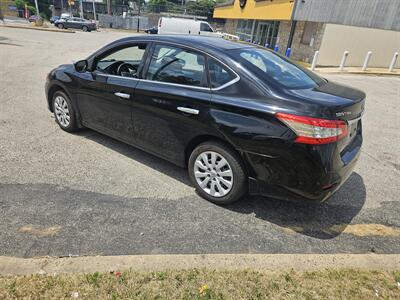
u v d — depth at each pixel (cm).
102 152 425
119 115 386
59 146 432
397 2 1661
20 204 298
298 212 324
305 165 258
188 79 319
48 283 206
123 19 5906
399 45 1828
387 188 390
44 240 255
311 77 335
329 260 250
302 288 218
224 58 301
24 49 1437
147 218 295
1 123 495
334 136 255
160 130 346
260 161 277
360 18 1667
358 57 1797
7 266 219
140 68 361
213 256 246
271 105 266
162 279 217
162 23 2448
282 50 2167
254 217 310
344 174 284
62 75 451
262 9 2245
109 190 336
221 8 3347
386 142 559
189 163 334
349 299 211
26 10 5191
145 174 377
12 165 368
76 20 3928
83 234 266
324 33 1695
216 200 322
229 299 205
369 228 308
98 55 414
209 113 295
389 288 222
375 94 1027
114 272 220
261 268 236
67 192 325
